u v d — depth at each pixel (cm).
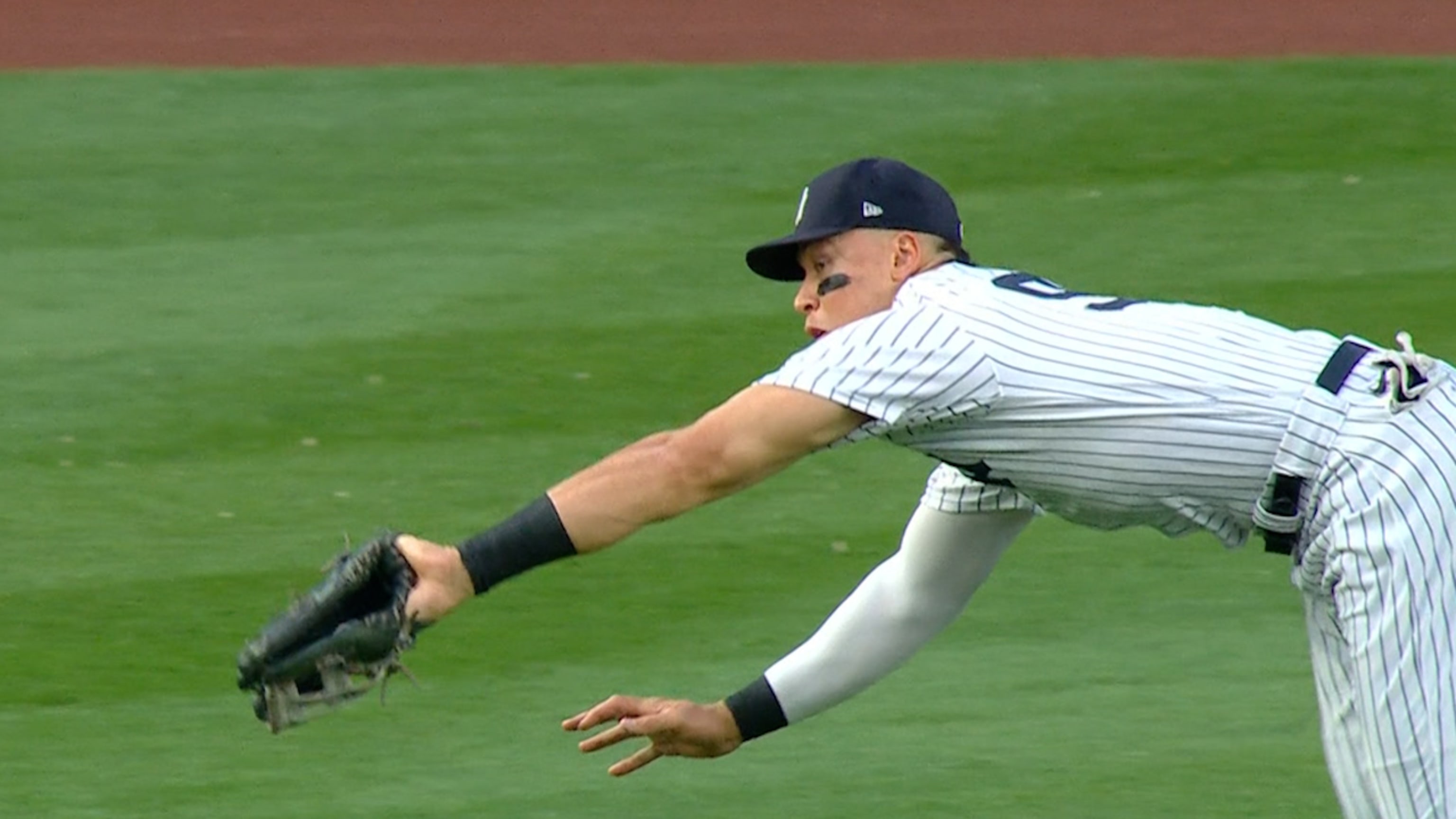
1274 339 1235
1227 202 3788
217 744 1966
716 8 5409
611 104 4397
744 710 1456
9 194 3925
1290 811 1775
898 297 1252
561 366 3041
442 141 4203
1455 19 4978
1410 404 1201
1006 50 4791
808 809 1814
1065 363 1211
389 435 2811
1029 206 3800
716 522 2500
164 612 2267
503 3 5512
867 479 2639
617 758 1930
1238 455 1212
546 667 2130
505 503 2580
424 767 1916
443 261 3538
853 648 1454
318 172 4047
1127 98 4350
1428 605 1196
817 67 4634
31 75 4675
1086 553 2405
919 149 4109
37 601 2294
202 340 3166
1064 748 1922
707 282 3406
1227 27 4975
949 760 1905
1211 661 2119
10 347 3145
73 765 1917
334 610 1197
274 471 2694
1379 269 3434
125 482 2658
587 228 3703
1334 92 4353
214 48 4966
